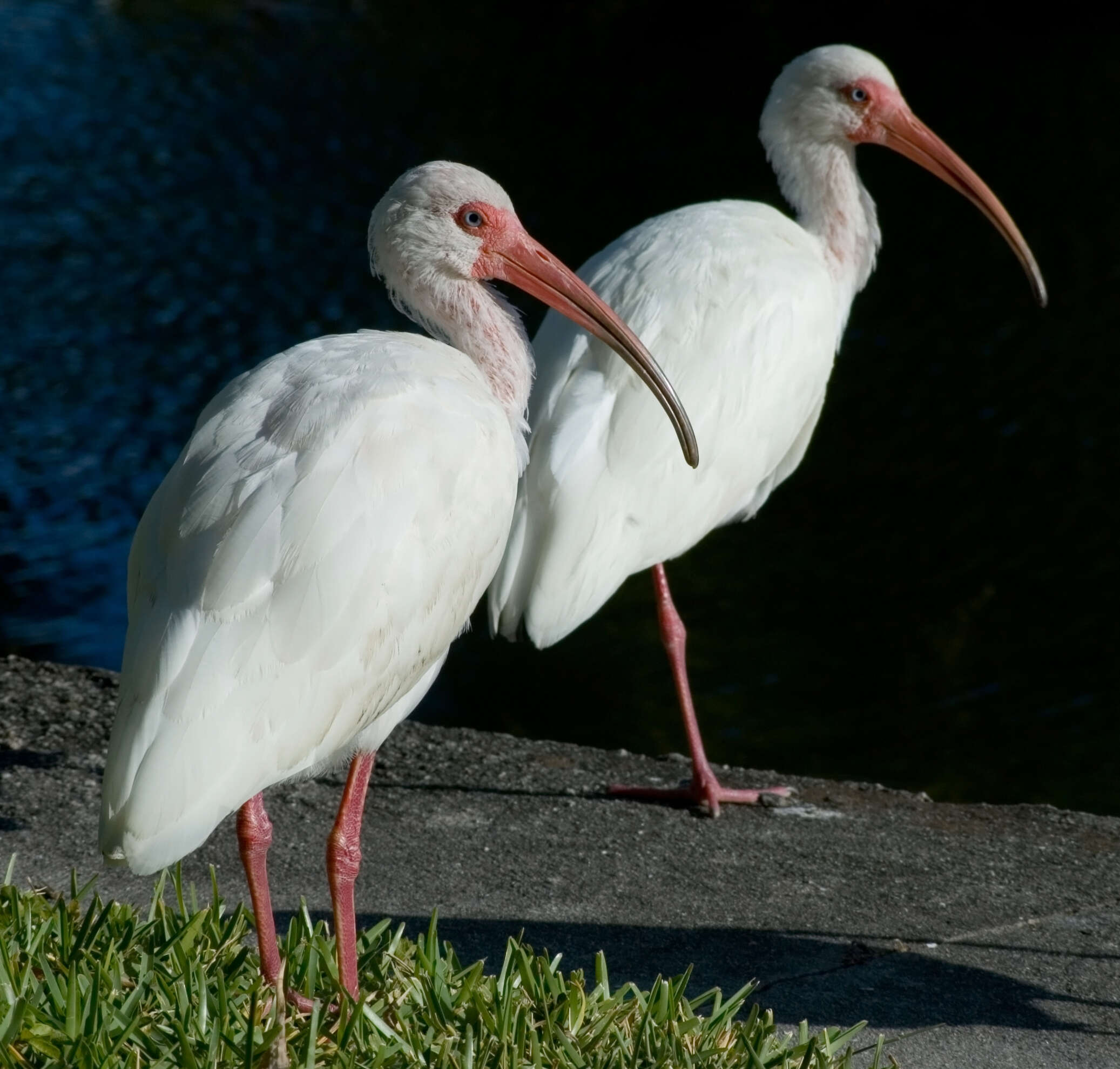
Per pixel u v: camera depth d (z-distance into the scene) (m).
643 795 9.90
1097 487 21.14
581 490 9.29
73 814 9.13
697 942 7.87
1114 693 16.14
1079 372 25.17
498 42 56.06
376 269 7.78
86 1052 5.70
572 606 9.38
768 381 10.00
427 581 6.32
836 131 11.62
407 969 6.82
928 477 21.75
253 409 6.36
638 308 9.82
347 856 6.72
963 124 41.59
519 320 7.83
